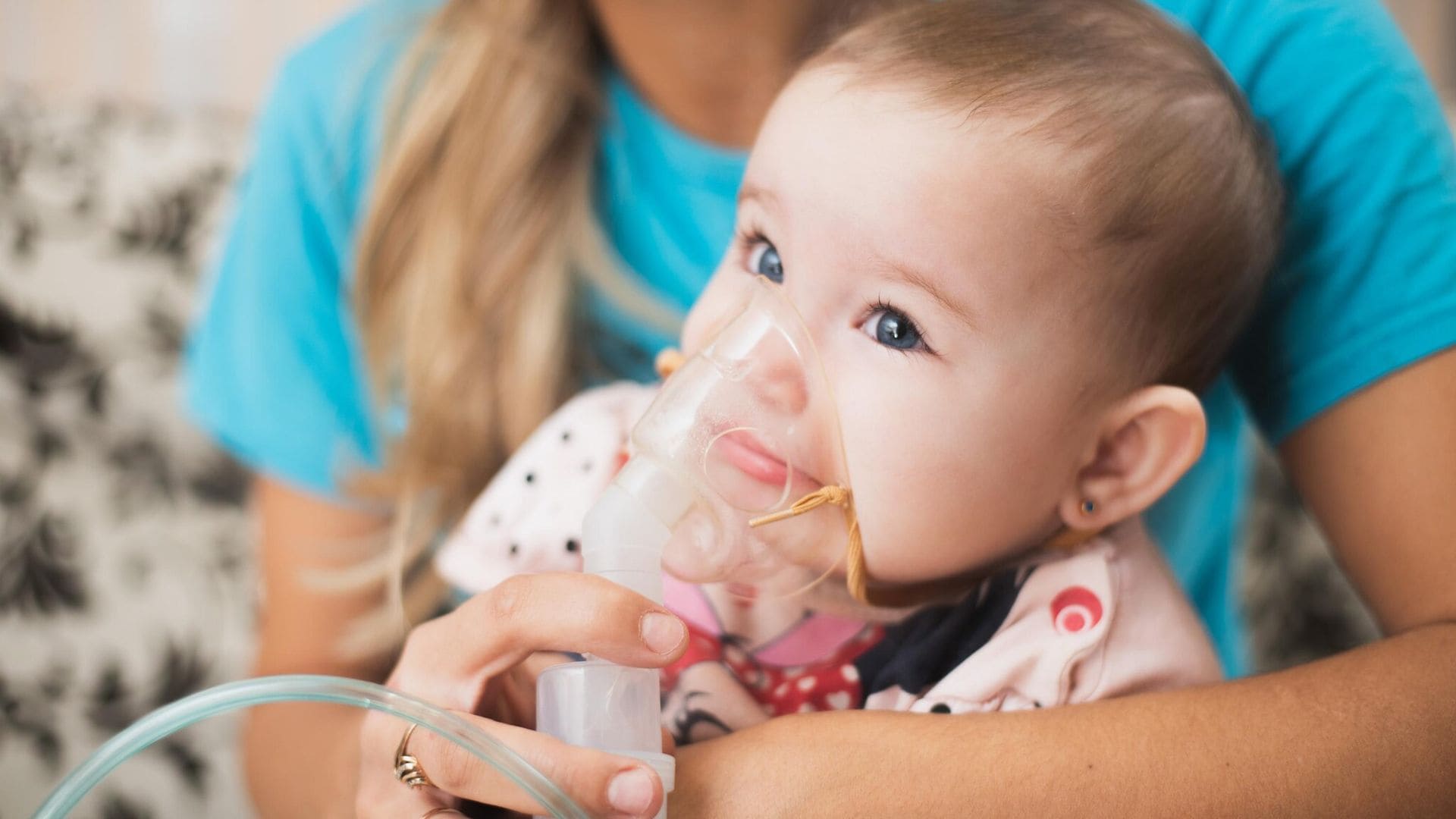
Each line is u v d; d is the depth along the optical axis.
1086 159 0.70
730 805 0.60
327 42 1.25
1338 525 0.83
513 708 0.68
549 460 0.85
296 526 1.13
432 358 1.08
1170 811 0.60
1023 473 0.72
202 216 1.66
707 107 1.06
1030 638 0.72
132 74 2.05
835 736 0.63
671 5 1.00
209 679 1.54
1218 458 1.04
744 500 0.62
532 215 1.09
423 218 1.13
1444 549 0.76
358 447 1.16
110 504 1.58
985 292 0.69
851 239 0.69
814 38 0.92
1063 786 0.61
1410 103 0.85
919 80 0.71
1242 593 1.56
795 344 0.64
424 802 0.60
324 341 1.18
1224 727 0.64
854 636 0.77
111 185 1.63
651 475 0.60
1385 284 0.82
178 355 1.62
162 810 1.36
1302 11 0.88
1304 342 0.84
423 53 1.19
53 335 1.58
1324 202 0.85
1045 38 0.75
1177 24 0.84
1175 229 0.73
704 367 0.63
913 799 0.60
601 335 1.11
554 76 1.10
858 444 0.69
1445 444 0.78
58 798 0.50
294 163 1.20
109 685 1.51
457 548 0.84
